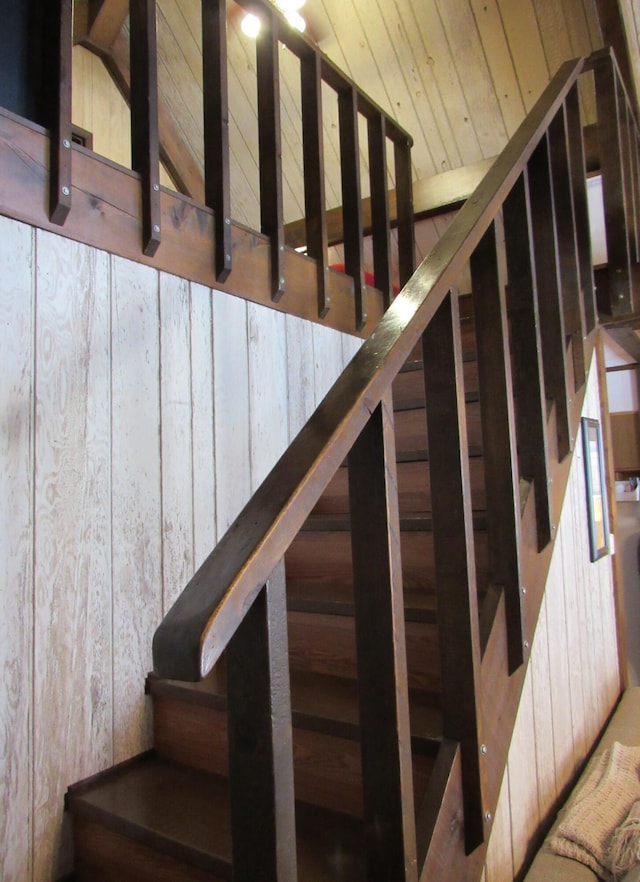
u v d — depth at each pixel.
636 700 2.45
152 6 1.60
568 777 1.79
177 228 1.69
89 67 3.79
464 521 1.05
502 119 3.32
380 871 0.83
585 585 2.11
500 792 1.25
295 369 2.13
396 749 0.82
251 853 0.62
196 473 1.74
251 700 0.63
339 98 2.44
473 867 1.04
